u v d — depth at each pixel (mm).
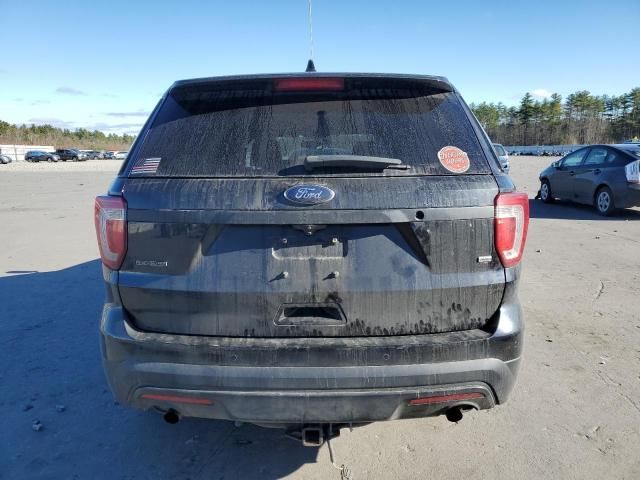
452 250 2139
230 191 2123
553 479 2537
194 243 2129
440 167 2203
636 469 2600
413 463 2682
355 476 2588
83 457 2744
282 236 2117
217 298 2131
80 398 3344
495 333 2162
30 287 5707
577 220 10398
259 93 2436
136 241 2178
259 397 2082
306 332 2137
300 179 2141
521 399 3279
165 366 2125
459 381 2123
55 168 43000
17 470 2629
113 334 2191
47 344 4152
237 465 2684
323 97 2422
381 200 2098
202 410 2158
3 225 10117
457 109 2432
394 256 2129
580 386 3434
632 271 6289
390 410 2105
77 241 8453
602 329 4406
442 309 2162
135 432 2980
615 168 10688
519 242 2217
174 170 2211
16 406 3238
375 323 2145
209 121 2355
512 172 26781
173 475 2602
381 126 2322
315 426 2201
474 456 2729
